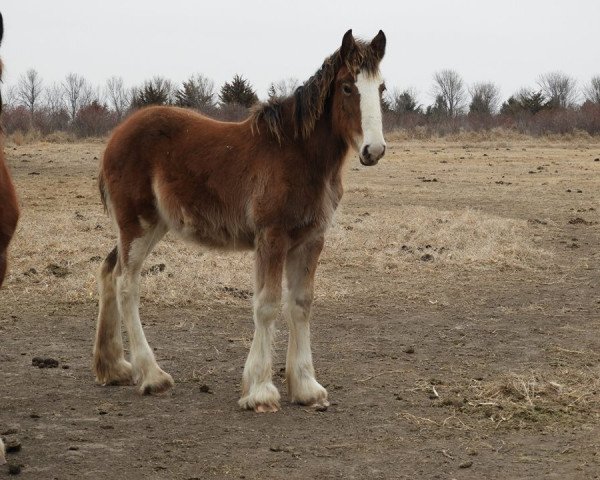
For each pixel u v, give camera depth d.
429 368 6.27
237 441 4.68
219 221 5.39
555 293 9.05
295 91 5.27
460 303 8.56
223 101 34.25
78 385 5.77
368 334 7.32
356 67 4.96
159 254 10.15
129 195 5.62
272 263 5.14
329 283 9.27
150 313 7.84
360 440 4.71
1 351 6.55
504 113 58.66
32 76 56.91
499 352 6.75
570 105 64.69
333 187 5.36
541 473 4.21
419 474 4.21
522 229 13.02
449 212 14.61
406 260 10.56
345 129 5.03
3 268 4.35
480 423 5.00
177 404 5.36
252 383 5.26
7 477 4.09
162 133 5.59
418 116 55.09
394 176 22.45
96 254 10.16
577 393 5.53
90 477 4.13
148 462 4.34
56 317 7.62
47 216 12.98
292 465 4.32
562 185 20.12
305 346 5.43
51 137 34.81
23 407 5.25
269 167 5.14
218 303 8.29
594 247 11.95
